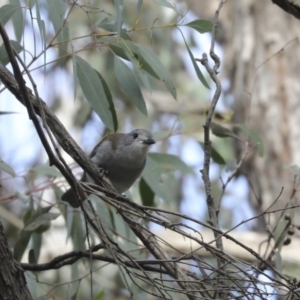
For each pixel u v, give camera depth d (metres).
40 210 8.66
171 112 17.06
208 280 6.47
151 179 10.14
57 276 13.03
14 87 6.70
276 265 8.03
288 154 12.86
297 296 6.22
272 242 11.33
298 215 11.89
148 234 6.95
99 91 8.15
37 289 9.45
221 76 15.27
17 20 8.12
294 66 13.34
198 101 17.16
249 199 14.16
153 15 15.93
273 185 12.71
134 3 15.54
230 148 15.15
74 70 7.30
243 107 13.47
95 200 9.66
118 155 9.73
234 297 6.20
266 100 13.26
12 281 6.05
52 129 6.98
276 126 13.03
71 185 6.28
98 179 7.11
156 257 6.94
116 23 7.46
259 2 13.94
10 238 13.45
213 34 7.68
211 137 15.21
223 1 7.80
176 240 11.88
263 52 13.59
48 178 11.41
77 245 9.73
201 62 7.55
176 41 16.92
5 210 13.28
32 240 9.15
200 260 6.35
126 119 16.27
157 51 16.28
